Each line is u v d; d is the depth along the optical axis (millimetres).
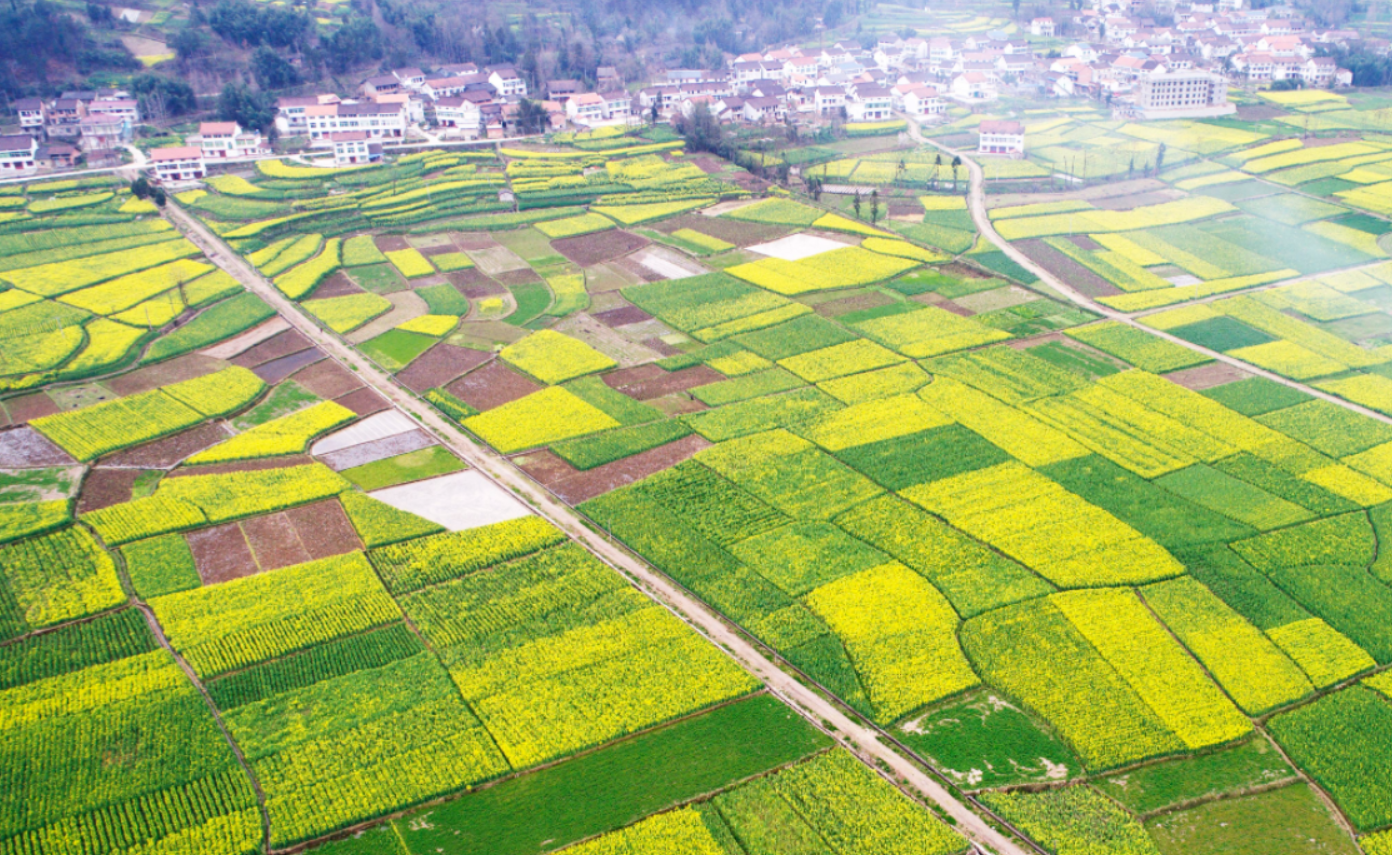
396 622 99750
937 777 81438
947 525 113312
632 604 101125
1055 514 114062
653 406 142250
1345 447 128500
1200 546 108812
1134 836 75938
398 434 136500
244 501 119188
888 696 89000
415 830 77250
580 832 76938
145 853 74688
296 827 76750
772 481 122312
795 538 111188
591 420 137750
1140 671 91375
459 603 101938
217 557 110062
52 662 93812
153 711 87812
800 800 79125
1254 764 82750
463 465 128375
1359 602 100312
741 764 82812
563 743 84500
